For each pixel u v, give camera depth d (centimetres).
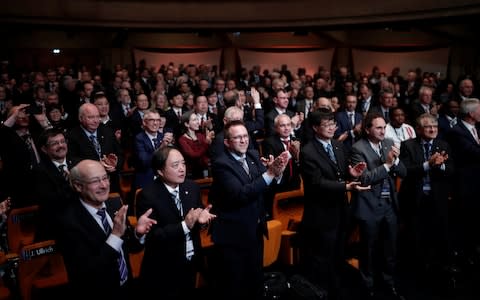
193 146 461
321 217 311
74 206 223
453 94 780
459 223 441
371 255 327
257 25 1179
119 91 699
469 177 399
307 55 1515
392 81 1027
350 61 1479
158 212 247
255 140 505
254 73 1161
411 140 363
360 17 1064
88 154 387
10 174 397
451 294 334
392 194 324
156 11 1177
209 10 1184
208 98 663
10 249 312
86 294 212
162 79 973
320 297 290
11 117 403
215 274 304
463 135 395
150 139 423
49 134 307
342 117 568
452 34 1240
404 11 990
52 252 272
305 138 483
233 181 266
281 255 378
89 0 1122
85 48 1419
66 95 698
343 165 316
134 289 275
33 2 1053
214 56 1538
